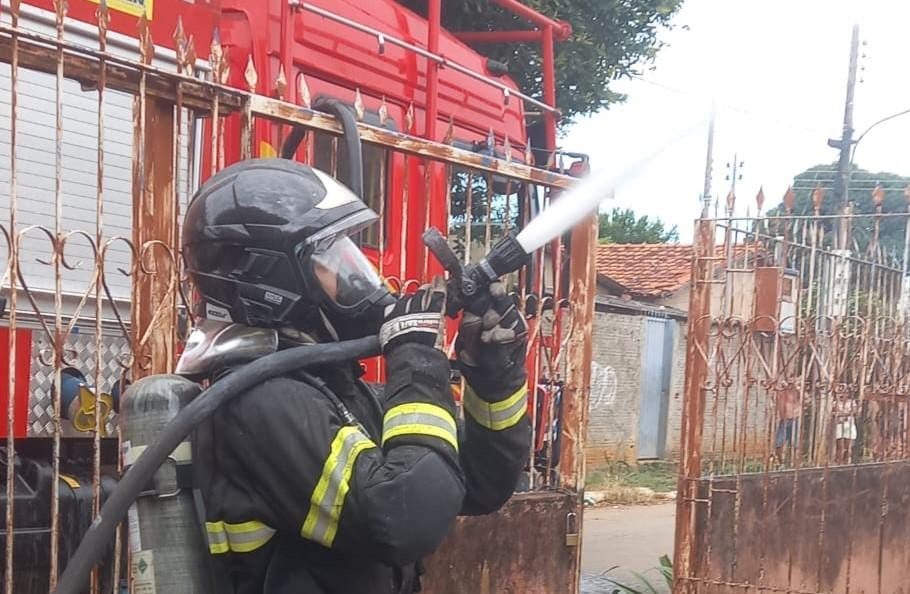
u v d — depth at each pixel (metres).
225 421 1.78
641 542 9.17
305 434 1.72
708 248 4.89
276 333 1.94
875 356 5.58
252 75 2.84
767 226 5.11
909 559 5.97
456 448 1.81
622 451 14.88
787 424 5.17
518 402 2.06
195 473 1.85
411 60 5.36
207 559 1.85
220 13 4.07
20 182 3.44
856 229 5.88
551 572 3.96
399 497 1.68
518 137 6.46
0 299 3.21
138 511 1.87
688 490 4.79
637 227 27.02
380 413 2.06
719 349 4.94
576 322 4.08
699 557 4.76
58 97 2.35
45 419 3.31
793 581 5.15
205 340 1.97
